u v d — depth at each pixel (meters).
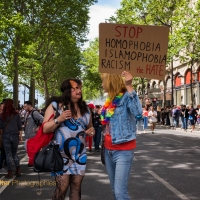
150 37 4.49
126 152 4.33
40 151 4.36
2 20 24.38
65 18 32.72
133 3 36.41
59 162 4.29
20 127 8.62
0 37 24.81
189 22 31.58
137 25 4.50
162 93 54.50
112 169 4.49
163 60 4.48
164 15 36.41
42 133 4.39
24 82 49.09
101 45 4.58
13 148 8.48
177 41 31.97
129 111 4.41
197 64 42.03
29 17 32.91
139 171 9.07
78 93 4.50
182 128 29.69
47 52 44.03
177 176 8.37
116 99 4.45
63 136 4.39
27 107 9.98
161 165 10.07
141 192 6.75
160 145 15.95
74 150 4.40
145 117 27.23
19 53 28.25
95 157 12.14
